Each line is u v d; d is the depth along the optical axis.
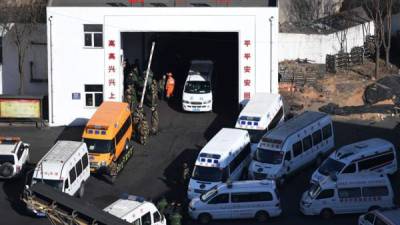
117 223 60.78
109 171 100.00
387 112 124.75
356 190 88.06
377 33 142.50
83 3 124.00
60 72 121.31
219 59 149.62
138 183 100.00
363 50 145.12
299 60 144.25
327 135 105.62
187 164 104.50
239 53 121.25
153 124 116.69
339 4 162.12
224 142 98.19
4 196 95.50
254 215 88.25
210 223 88.25
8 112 122.12
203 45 150.75
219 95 136.12
